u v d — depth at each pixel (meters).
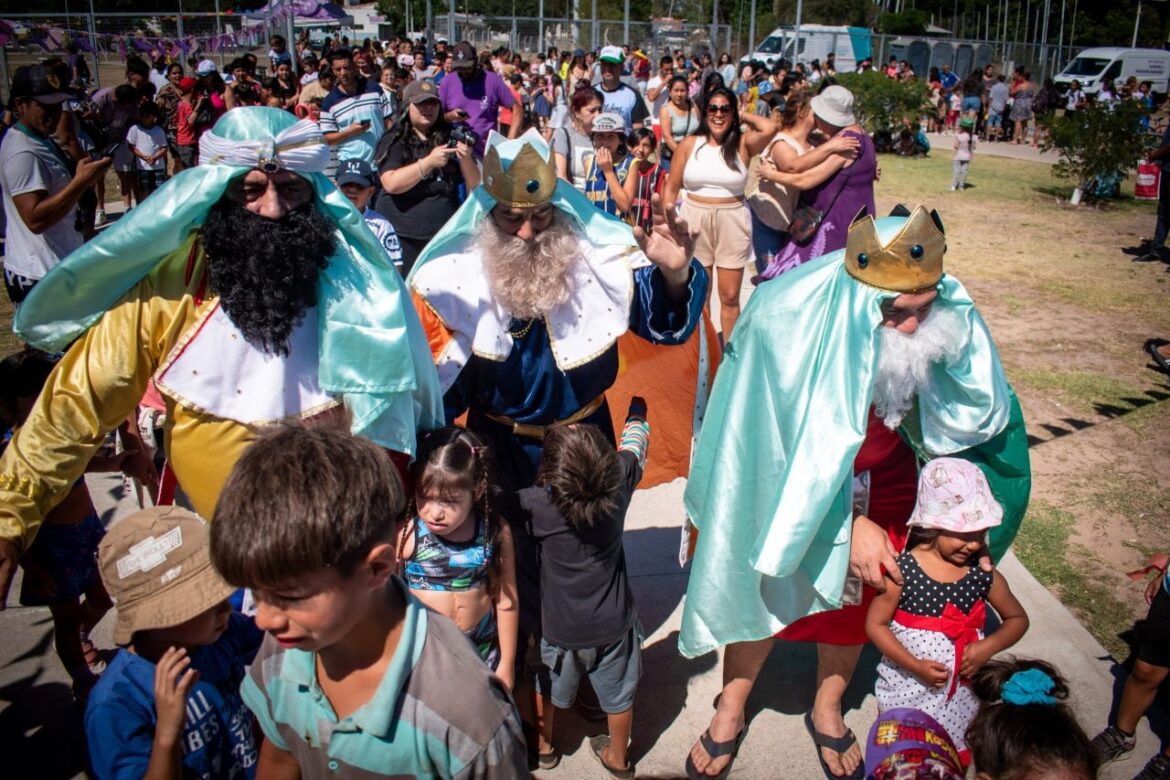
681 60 27.39
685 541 3.54
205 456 2.77
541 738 3.24
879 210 14.09
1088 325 8.72
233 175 2.58
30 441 2.62
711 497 3.05
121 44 28.78
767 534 2.73
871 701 3.67
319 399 2.81
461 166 5.78
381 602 1.68
